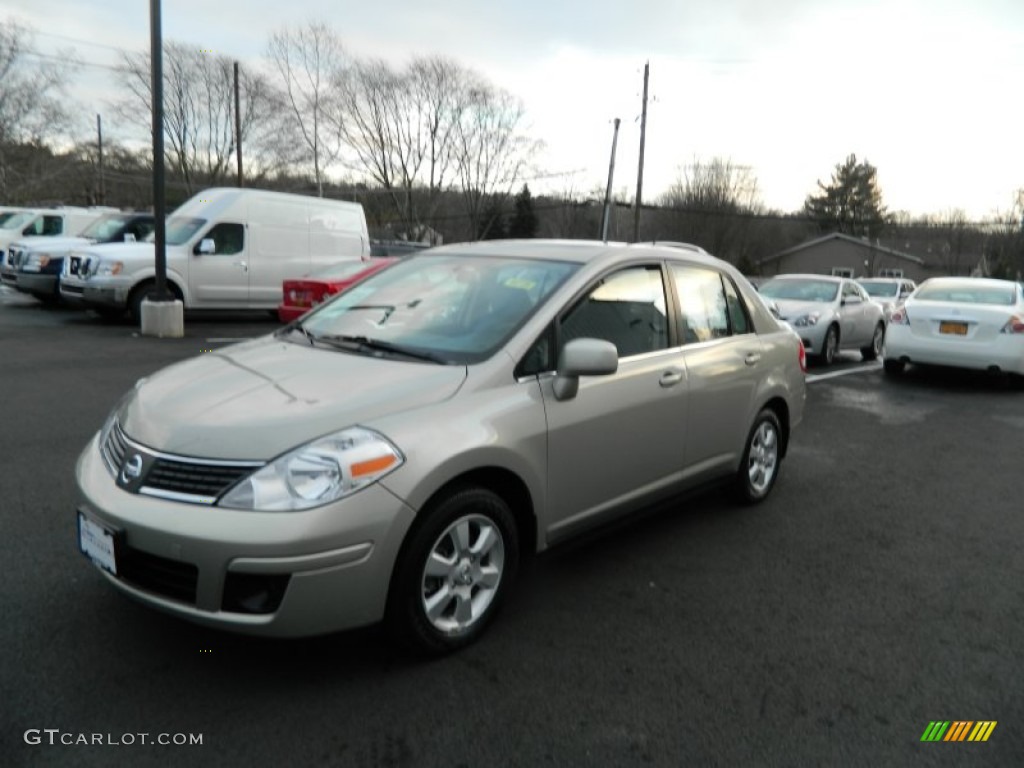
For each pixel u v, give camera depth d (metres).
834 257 65.19
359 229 15.10
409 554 2.80
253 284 13.52
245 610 2.58
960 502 5.45
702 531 4.64
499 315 3.55
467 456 2.92
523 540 3.42
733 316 4.80
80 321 12.79
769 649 3.25
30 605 3.26
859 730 2.71
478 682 2.89
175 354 9.85
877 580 4.03
